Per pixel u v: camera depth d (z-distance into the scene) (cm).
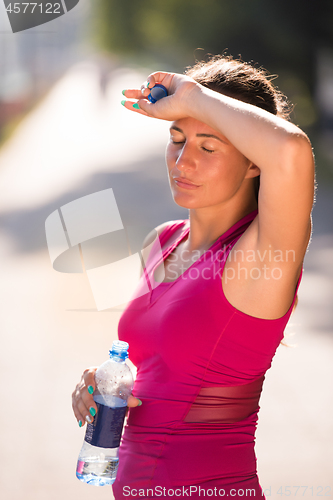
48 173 2988
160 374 305
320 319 1027
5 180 2830
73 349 927
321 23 3812
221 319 286
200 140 302
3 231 1864
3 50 6050
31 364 873
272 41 4059
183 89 294
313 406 736
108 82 7894
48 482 603
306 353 890
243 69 320
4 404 756
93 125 4788
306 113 4031
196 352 292
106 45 8162
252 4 3900
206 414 297
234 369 293
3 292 1223
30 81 6669
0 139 4219
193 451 295
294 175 248
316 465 621
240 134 262
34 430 698
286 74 4131
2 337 982
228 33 4275
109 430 306
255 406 311
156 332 304
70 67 8938
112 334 987
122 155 3488
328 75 3975
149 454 302
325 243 1589
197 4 4869
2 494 579
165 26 6041
